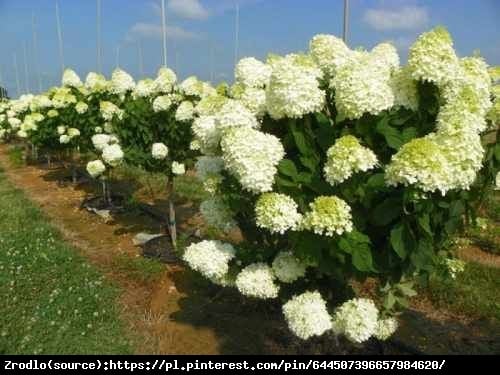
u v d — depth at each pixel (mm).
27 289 5312
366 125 2941
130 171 11344
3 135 19031
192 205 9062
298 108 2893
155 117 6285
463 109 2764
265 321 4996
